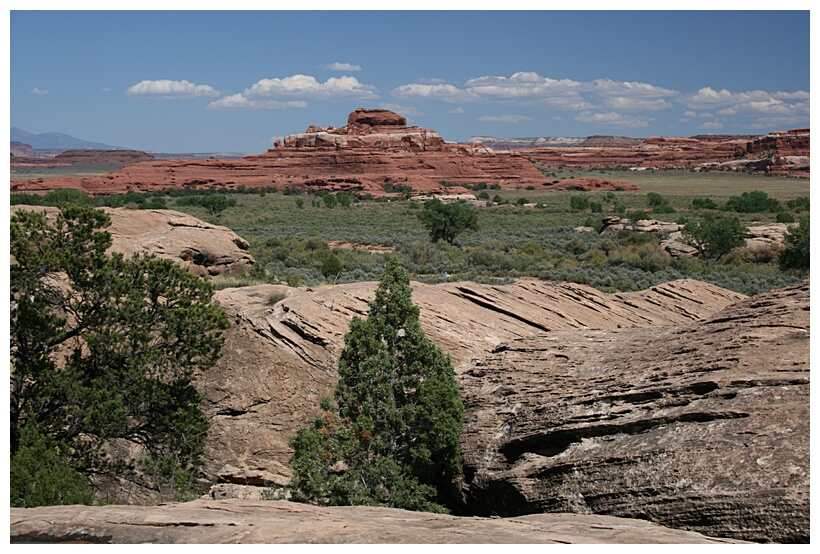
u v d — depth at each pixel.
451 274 52.78
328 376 20.41
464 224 74.69
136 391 16.28
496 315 24.86
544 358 18.05
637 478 11.91
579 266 59.16
